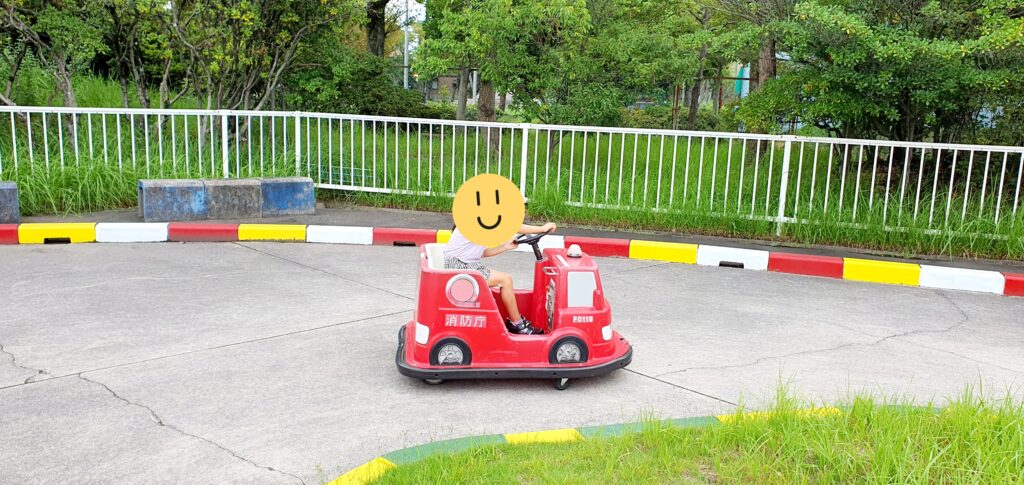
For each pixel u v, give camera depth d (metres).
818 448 3.51
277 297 6.65
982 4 8.64
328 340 5.57
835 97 9.14
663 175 10.56
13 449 3.86
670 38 12.05
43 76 12.98
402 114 18.47
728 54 9.63
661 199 9.65
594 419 4.32
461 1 14.34
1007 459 3.40
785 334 5.97
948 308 6.91
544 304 5.12
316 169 10.93
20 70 12.91
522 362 4.72
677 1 12.68
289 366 5.06
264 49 11.80
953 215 8.84
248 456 3.82
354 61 15.84
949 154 10.33
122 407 4.38
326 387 4.73
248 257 8.14
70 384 4.69
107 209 9.93
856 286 7.65
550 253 5.09
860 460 3.46
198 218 9.44
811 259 8.06
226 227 8.91
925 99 8.77
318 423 4.21
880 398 4.60
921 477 3.25
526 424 4.24
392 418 4.30
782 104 9.92
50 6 11.12
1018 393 4.80
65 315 6.02
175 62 13.15
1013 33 7.78
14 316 5.96
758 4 10.32
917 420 3.83
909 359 5.45
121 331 5.67
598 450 3.65
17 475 3.60
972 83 8.62
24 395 4.51
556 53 11.83
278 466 3.72
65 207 9.62
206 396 4.55
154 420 4.22
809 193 9.73
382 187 10.78
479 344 4.68
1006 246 8.48
